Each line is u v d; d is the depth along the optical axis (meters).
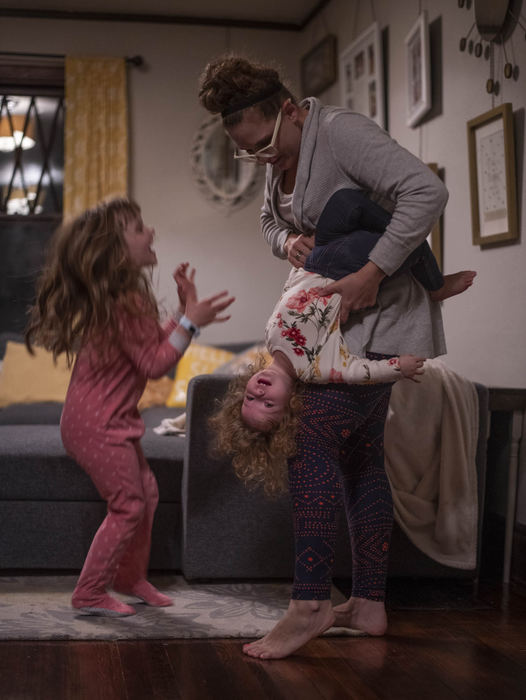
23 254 5.42
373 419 2.24
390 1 4.21
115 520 2.43
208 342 5.49
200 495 2.75
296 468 2.07
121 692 1.82
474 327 3.42
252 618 2.40
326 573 2.07
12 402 4.20
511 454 2.92
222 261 5.53
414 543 2.74
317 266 2.03
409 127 4.03
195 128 5.50
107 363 2.44
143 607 2.50
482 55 3.31
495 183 3.18
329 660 2.07
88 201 5.31
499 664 2.05
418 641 2.23
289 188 2.16
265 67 2.04
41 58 5.36
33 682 1.88
